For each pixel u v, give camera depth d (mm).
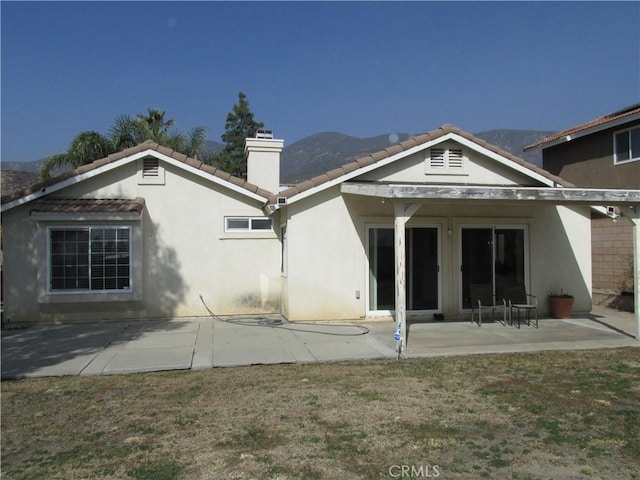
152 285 12633
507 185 13039
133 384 7160
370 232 12500
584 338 10398
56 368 7957
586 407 6141
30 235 11914
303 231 12078
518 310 12016
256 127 34562
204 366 8125
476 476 4367
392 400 6367
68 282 11844
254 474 4367
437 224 12859
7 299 11797
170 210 12812
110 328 11484
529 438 5191
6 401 6383
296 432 5305
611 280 16422
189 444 5008
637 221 10336
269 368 8117
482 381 7273
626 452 4867
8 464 4598
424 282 12797
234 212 13133
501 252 13227
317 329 11305
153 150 12531
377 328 11445
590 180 19859
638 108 17500
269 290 13312
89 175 12195
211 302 12945
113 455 4762
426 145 12359
